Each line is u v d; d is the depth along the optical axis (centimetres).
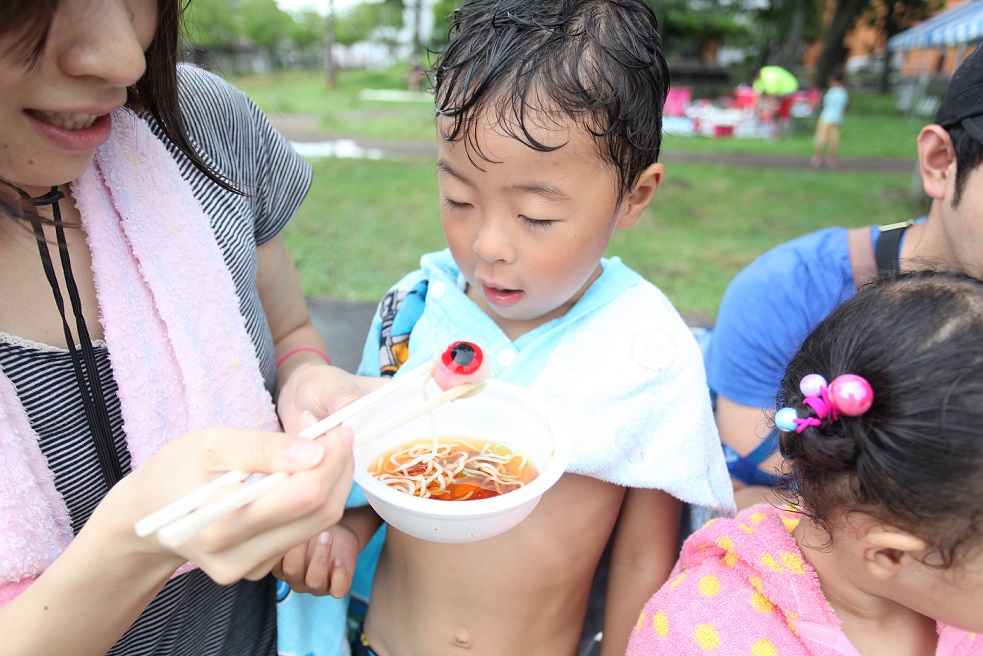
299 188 147
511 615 138
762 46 2858
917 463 93
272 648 145
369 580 160
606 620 148
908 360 97
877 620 114
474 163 113
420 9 3350
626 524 146
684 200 879
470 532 95
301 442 78
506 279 122
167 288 108
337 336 445
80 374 102
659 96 127
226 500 71
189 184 118
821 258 184
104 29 80
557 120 110
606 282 140
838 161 1256
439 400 100
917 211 758
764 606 117
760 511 128
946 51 2616
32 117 84
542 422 114
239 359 118
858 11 2167
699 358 140
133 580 87
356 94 2508
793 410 107
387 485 104
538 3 121
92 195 104
